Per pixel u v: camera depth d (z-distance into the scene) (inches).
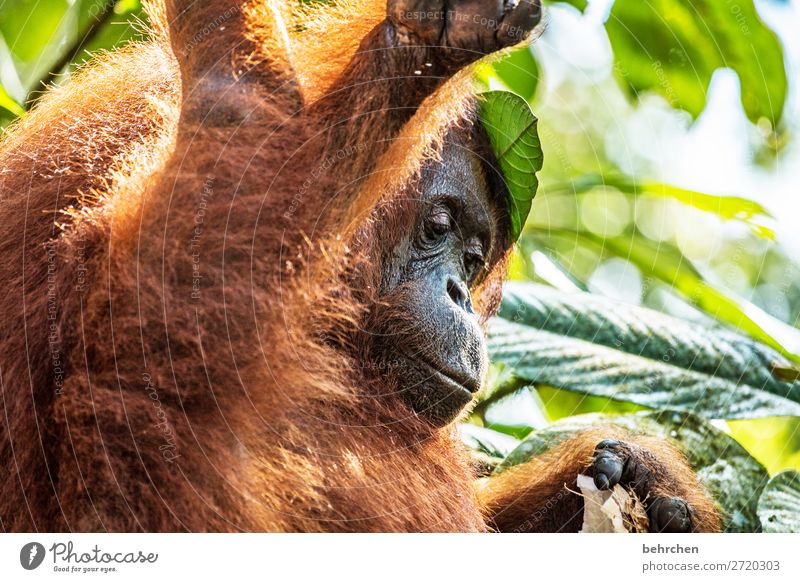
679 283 188.1
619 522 146.9
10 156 131.9
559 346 165.5
